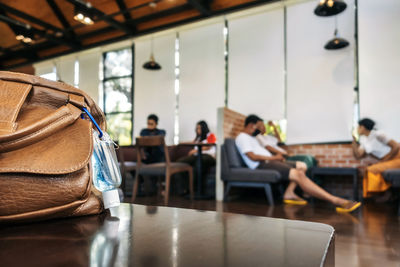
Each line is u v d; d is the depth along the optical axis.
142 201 3.62
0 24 7.45
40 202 0.40
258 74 5.62
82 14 5.40
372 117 4.54
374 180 3.72
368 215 2.63
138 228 0.38
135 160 5.43
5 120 0.36
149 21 6.73
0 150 0.36
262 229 0.38
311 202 3.55
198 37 6.34
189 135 6.25
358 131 4.14
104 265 0.24
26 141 0.38
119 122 7.17
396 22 4.52
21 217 0.38
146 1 6.16
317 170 4.21
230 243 0.31
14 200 0.37
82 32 7.33
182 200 3.79
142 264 0.24
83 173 0.45
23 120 0.39
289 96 5.27
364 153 4.10
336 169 4.10
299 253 0.28
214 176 4.50
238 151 3.85
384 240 1.74
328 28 5.02
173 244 0.31
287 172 3.29
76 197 0.44
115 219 0.45
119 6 6.30
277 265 0.24
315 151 4.91
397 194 3.75
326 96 4.93
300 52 5.24
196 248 0.29
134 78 7.06
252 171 3.48
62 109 0.42
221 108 3.96
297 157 4.57
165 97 6.61
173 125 6.46
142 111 6.88
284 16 5.46
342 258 1.41
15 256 0.27
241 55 5.84
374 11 4.67
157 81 6.75
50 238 0.33
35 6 6.51
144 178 4.80
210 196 4.11
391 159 3.84
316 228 0.39
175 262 0.25
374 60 4.61
